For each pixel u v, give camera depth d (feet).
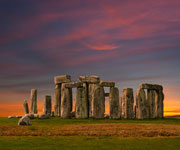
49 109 211.20
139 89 191.62
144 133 105.19
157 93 200.85
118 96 183.62
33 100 217.97
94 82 195.42
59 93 208.44
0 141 87.30
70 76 208.64
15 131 109.91
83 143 84.94
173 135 103.76
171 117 208.23
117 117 181.06
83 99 183.73
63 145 81.71
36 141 87.76
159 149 78.07
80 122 156.46
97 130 113.60
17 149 75.82
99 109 180.24
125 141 88.84
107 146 80.84
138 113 187.62
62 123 150.20
